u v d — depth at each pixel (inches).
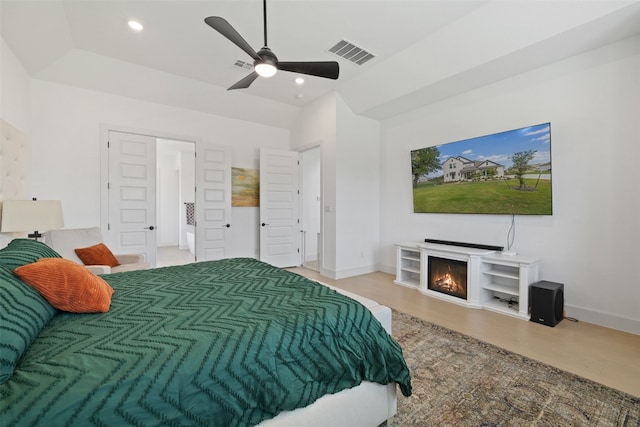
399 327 109.6
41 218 102.5
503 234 138.8
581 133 114.3
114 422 32.6
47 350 39.4
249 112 204.4
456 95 156.1
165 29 120.9
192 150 312.3
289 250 220.1
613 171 107.3
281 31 121.2
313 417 47.8
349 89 174.1
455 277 142.3
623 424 61.0
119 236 165.2
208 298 61.8
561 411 64.9
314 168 253.4
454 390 72.4
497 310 124.3
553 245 122.6
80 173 154.1
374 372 55.4
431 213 171.2
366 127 196.4
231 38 80.7
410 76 145.9
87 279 54.9
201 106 188.5
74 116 152.3
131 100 168.6
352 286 166.4
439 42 125.3
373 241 201.9
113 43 131.4
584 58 113.3
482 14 109.3
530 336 101.7
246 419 41.3
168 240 341.1
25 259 58.0
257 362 43.6
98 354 38.5
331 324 54.0
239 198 210.4
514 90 133.7
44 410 30.8
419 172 174.4
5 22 100.0
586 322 113.3
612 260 108.0
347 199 188.4
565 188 118.7
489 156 140.5
